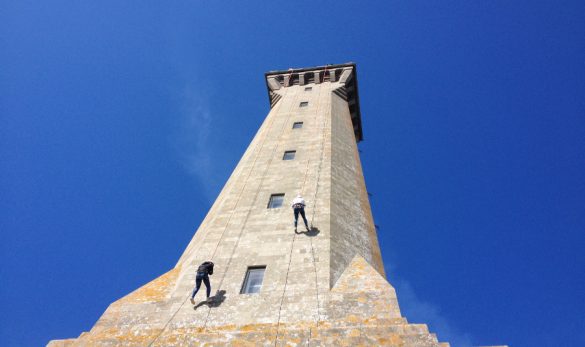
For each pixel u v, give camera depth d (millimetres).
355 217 24797
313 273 19109
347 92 48906
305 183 26125
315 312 17109
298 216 22953
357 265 20172
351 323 16297
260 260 20266
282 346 15164
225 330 16516
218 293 18672
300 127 34719
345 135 34969
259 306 17719
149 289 19938
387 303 17203
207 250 21359
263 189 25891
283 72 49562
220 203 27281
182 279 19906
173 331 16797
